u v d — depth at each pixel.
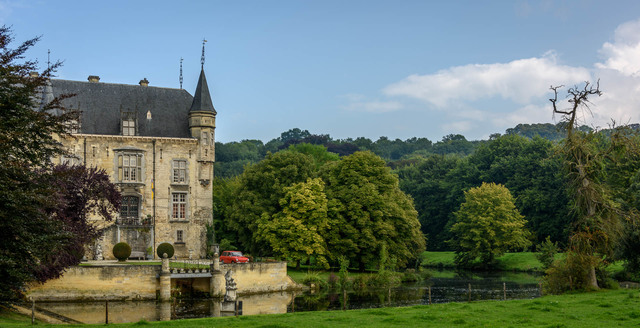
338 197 70.31
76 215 43.94
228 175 168.62
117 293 50.50
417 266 84.25
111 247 66.38
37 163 28.97
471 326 27.12
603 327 26.27
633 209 49.06
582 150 45.72
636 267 51.84
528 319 28.72
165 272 51.22
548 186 93.81
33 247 28.14
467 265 91.88
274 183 72.75
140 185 69.31
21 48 28.95
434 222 119.44
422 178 130.12
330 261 70.31
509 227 87.31
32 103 29.58
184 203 71.56
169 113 73.31
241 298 53.78
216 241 79.06
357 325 27.59
